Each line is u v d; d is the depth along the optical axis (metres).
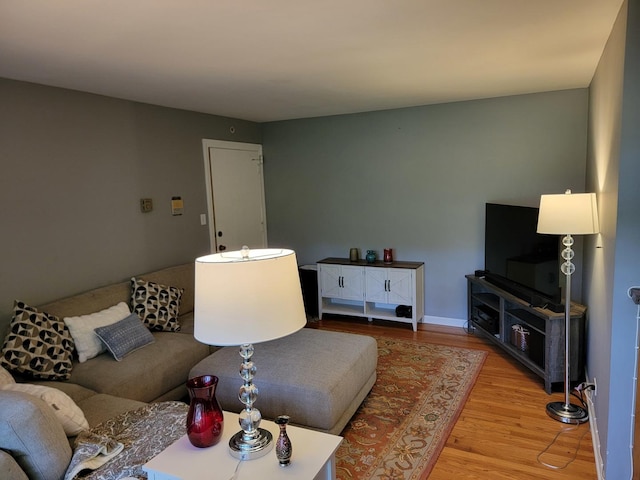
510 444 2.61
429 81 3.48
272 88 3.56
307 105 4.43
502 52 2.70
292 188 5.55
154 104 4.09
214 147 4.85
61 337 2.87
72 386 2.62
